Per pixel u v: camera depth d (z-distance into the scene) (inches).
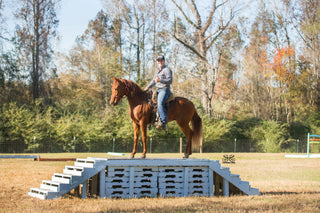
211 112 1542.8
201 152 1321.4
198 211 253.3
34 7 1459.2
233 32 1556.3
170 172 342.3
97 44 1742.1
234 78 1883.6
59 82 1568.7
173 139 1357.0
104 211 250.7
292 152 1533.0
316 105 1852.9
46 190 318.0
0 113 1169.4
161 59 366.9
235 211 253.6
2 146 1132.5
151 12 1732.3
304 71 1894.7
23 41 1427.2
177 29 1504.7
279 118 1870.1
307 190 390.6
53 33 1489.9
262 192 372.5
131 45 1771.7
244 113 1859.0
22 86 1433.3
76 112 1381.6
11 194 335.6
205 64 1533.0
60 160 767.7
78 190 339.9
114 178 323.9
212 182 348.2
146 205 276.4
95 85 1647.4
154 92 363.6
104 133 1294.3
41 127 1194.6
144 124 357.4
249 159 978.1
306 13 1889.8
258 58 1895.9
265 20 1908.2
